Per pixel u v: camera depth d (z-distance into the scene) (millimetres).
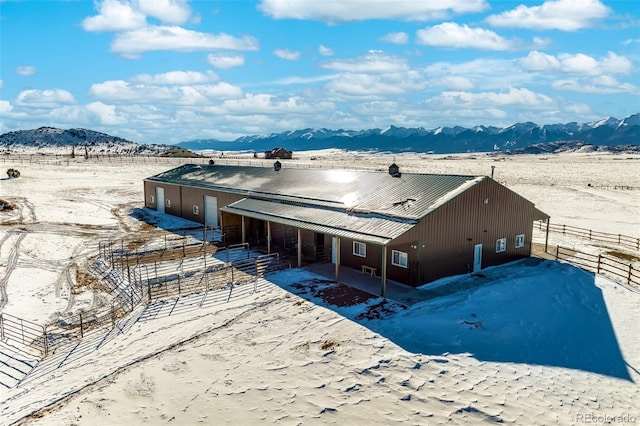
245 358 14406
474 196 22703
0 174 62781
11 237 31328
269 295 20016
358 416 11422
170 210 41312
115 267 25031
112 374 13680
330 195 26719
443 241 21438
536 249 28891
